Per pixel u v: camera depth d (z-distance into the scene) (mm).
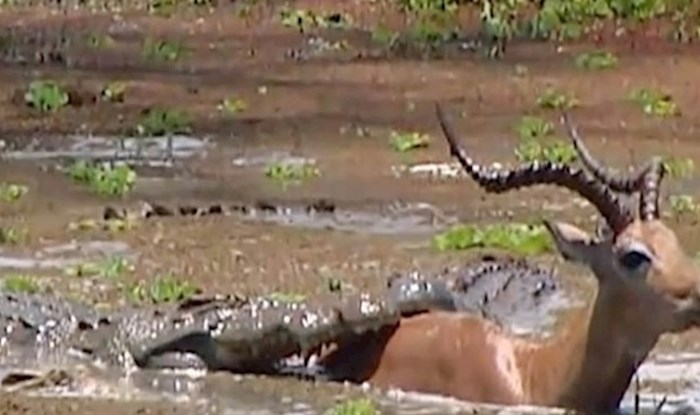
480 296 25219
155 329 23625
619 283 20938
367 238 31797
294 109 45594
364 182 36844
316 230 32562
